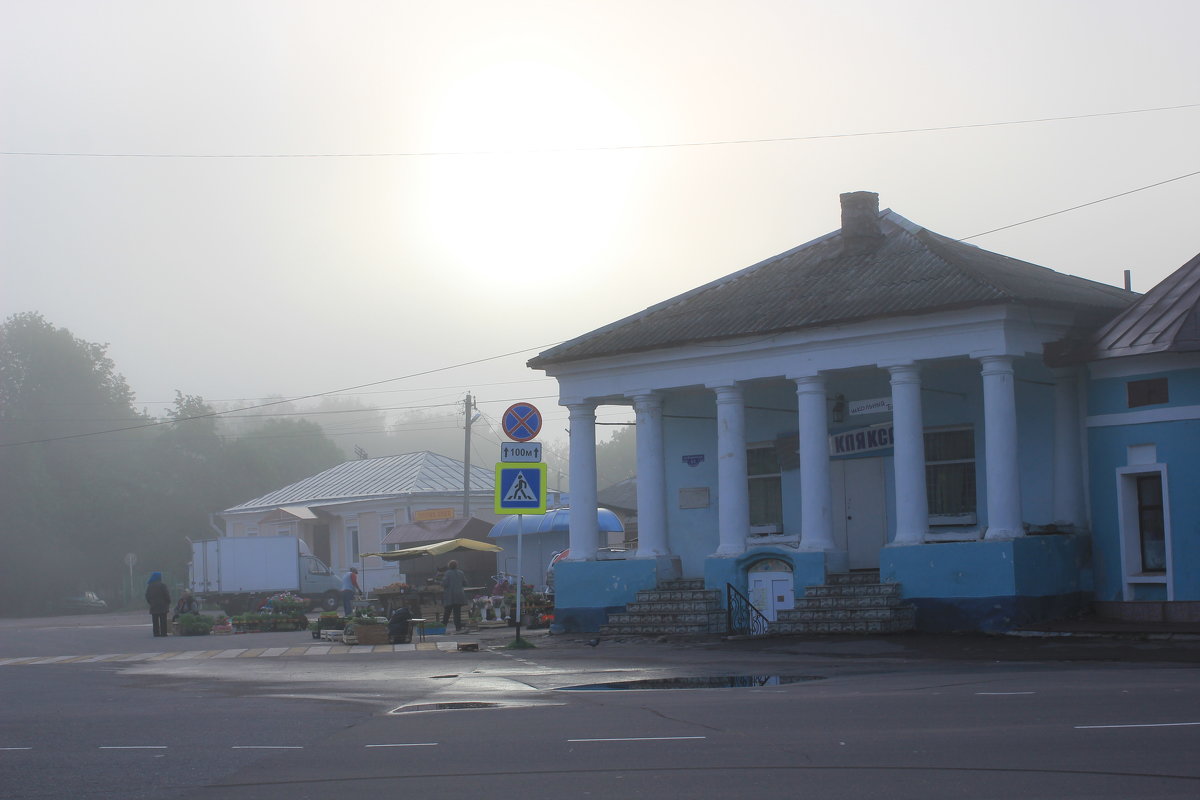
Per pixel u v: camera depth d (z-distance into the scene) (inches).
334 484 2578.7
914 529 888.3
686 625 949.2
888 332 892.0
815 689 550.3
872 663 689.0
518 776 342.6
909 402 892.0
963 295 859.4
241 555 2117.4
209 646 1037.8
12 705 578.6
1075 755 344.2
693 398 1114.1
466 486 2244.1
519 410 857.5
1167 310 848.9
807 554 926.4
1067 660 665.0
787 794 304.7
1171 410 828.0
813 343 930.7
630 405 1130.7
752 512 1091.9
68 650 1063.0
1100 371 870.4
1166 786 300.0
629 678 630.5
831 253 1077.1
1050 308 872.9
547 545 1916.8
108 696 612.1
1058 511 910.4
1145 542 853.8
